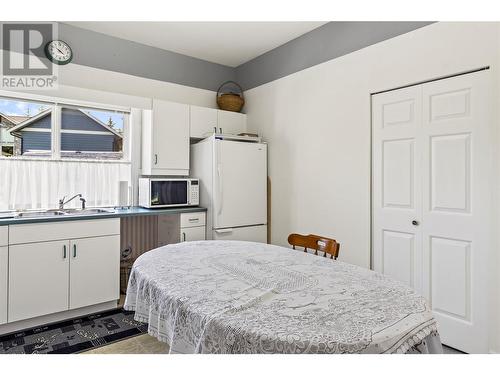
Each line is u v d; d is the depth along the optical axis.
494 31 2.11
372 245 2.85
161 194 3.40
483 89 2.17
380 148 2.78
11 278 2.43
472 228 2.22
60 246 2.64
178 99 3.99
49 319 2.65
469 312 2.25
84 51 3.34
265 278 1.54
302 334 1.02
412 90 2.56
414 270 2.55
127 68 3.61
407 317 1.15
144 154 3.61
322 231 3.26
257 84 4.10
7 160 2.92
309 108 3.41
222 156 3.52
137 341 2.36
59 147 3.21
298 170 3.54
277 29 3.37
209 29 3.39
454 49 2.30
